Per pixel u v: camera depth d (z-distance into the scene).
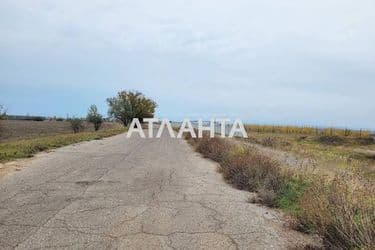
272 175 9.41
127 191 8.77
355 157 23.25
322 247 5.32
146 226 6.13
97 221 6.34
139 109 67.44
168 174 11.45
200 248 5.22
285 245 5.40
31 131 44.16
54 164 12.91
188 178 10.83
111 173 11.31
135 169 12.28
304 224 6.12
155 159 15.28
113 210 7.05
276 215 6.94
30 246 5.16
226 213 7.02
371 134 49.31
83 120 47.69
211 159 15.77
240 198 8.28
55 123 67.44
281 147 24.00
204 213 6.98
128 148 19.91
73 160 14.12
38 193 8.36
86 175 10.85
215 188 9.41
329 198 6.12
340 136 44.62
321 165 12.25
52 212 6.84
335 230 5.39
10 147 17.08
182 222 6.39
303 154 18.55
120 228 5.99
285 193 8.16
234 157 12.24
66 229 5.89
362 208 5.63
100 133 34.09
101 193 8.48
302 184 8.92
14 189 8.73
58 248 5.11
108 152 17.42
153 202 7.74
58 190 8.71
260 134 46.22
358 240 4.91
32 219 6.40
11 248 5.09
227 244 5.40
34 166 12.33
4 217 6.50
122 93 67.50
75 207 7.21
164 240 5.50
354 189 6.54
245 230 6.04
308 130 54.25
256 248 5.27
